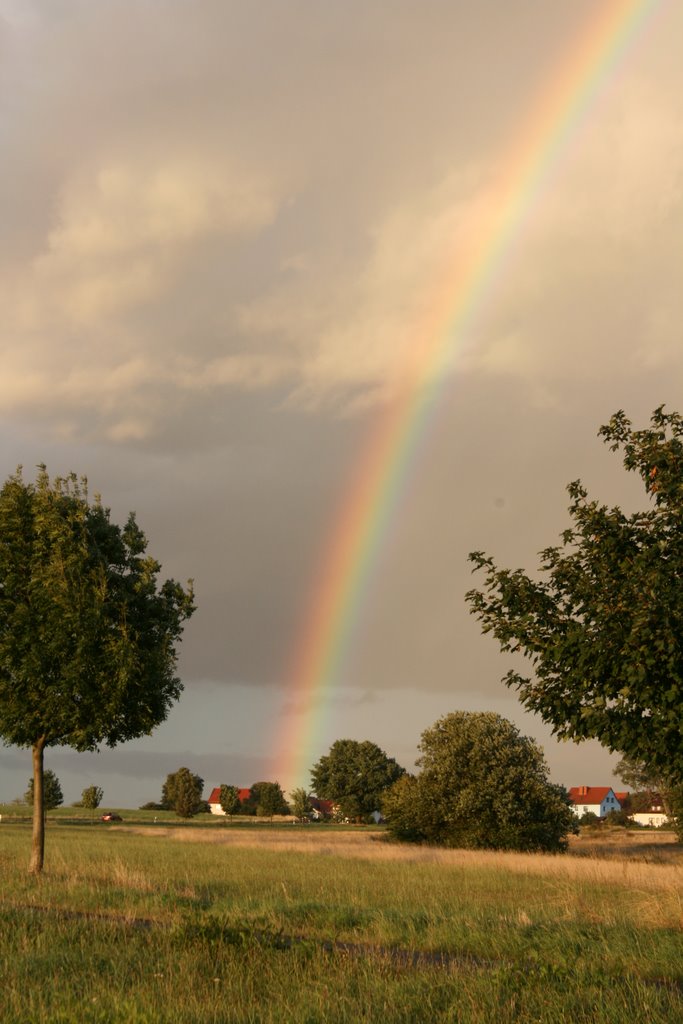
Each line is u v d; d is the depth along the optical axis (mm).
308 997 9195
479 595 14148
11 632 23219
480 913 16172
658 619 11742
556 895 21656
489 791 58906
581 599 13359
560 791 62812
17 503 23922
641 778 100750
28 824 101562
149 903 16812
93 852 40094
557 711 13188
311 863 34250
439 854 43094
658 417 14242
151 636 25141
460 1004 8758
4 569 23328
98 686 23234
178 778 150375
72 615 22656
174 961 10773
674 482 13398
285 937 13305
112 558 25062
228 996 9180
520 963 11430
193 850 44219
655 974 10922
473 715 63781
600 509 13711
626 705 12578
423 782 61531
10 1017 8359
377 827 123812
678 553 12805
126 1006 8367
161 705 25438
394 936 13922
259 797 174875
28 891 19109
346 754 152750
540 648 13211
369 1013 8477
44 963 10883
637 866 32656
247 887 22516
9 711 23016
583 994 9297
